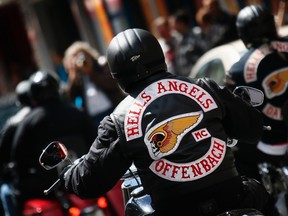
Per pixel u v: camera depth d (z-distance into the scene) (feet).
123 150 20.33
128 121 20.45
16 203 37.22
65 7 85.71
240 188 20.59
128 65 20.97
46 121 36.09
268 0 60.18
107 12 76.84
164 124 20.34
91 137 37.06
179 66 55.67
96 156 20.38
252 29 29.19
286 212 26.96
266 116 28.86
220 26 51.65
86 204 34.63
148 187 20.47
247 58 29.22
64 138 36.14
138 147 20.25
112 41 21.36
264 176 28.48
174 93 20.77
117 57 21.07
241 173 29.30
